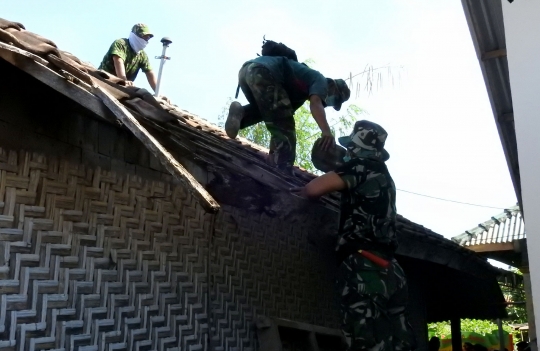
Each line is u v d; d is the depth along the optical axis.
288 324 4.02
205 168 3.51
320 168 4.31
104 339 2.77
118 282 2.92
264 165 4.04
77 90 2.42
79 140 2.82
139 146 3.20
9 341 2.32
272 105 4.30
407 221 6.34
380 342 3.21
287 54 4.60
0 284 2.34
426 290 8.52
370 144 3.57
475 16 4.36
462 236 10.57
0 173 2.42
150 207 3.22
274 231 4.35
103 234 2.88
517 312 14.94
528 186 2.76
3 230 2.40
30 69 2.30
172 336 3.21
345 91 4.79
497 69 5.05
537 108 2.82
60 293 2.59
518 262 10.63
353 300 3.29
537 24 2.90
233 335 3.68
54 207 2.64
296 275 4.53
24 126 2.55
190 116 5.41
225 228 3.81
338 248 3.46
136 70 6.50
